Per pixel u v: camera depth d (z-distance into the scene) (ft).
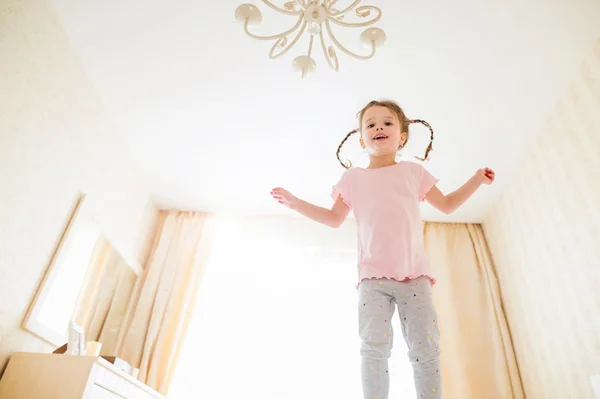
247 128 9.67
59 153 7.66
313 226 12.51
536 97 8.38
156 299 11.00
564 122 8.19
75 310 8.31
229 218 12.82
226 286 11.44
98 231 9.01
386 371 3.69
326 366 10.06
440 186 10.93
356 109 8.90
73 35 7.79
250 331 10.69
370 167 5.15
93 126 8.86
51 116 7.40
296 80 8.35
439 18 7.07
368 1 6.85
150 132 10.00
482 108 8.70
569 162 8.10
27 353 6.25
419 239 4.49
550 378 8.69
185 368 10.21
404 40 7.45
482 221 12.14
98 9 7.31
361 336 3.94
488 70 7.91
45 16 7.13
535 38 7.30
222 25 7.43
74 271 8.12
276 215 12.75
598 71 7.18
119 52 8.11
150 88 8.87
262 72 8.27
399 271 4.11
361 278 4.28
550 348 8.71
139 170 11.23
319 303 11.03
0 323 6.31
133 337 10.42
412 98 8.58
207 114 9.39
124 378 6.89
